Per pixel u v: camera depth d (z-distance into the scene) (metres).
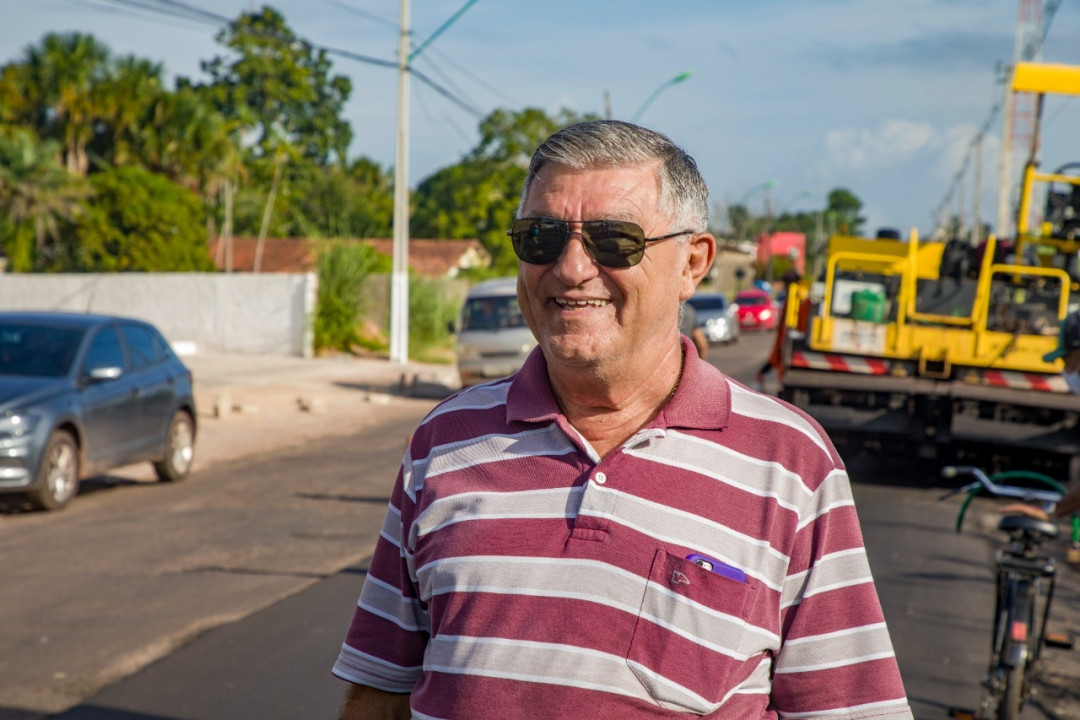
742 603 1.92
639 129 2.13
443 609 2.01
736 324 38.88
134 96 45.06
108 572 7.89
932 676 5.79
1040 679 5.90
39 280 31.55
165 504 10.71
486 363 20.02
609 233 2.03
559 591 1.94
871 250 14.18
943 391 11.44
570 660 1.91
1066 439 11.27
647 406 2.10
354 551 8.54
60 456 10.34
